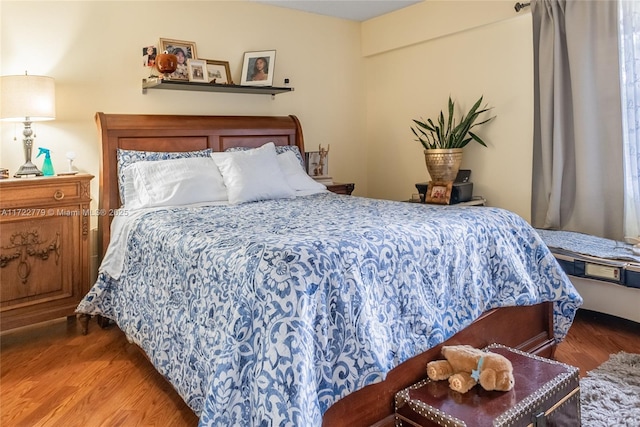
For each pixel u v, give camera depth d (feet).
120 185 9.39
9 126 9.02
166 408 6.02
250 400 4.09
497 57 11.42
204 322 5.10
